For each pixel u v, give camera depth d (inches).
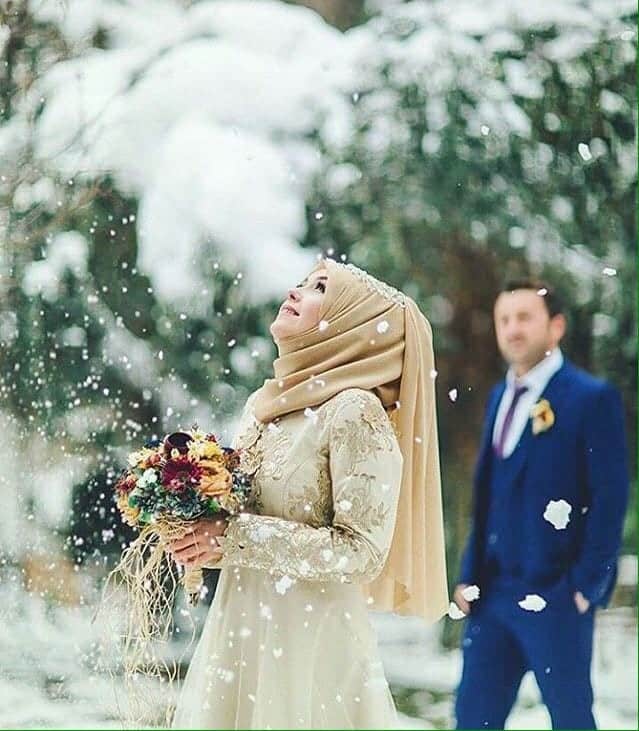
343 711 117.5
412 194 290.0
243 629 118.8
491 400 193.5
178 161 272.7
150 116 275.1
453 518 299.1
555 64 291.1
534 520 181.0
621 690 264.1
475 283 303.4
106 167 266.7
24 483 247.0
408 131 290.4
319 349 123.3
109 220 265.9
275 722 116.3
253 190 276.1
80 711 204.4
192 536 118.1
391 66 292.4
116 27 280.4
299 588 118.3
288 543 114.7
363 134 289.6
